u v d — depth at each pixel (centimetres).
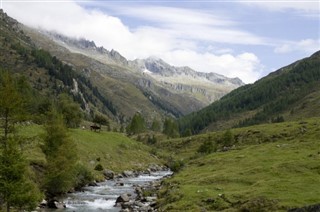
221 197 5125
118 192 7662
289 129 15525
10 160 4375
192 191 5794
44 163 7481
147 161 14212
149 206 5847
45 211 5512
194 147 19338
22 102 5053
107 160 11994
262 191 5103
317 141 9875
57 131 6950
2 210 4744
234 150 11506
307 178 5769
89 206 6081
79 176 8438
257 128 17788
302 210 3538
